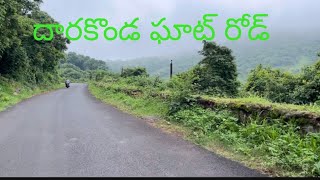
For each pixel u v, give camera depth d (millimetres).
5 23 26984
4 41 27688
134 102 17031
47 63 52219
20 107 17531
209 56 24500
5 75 32906
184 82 12609
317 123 6480
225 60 24203
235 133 8008
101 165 6078
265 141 7086
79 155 6824
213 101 10250
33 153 6996
